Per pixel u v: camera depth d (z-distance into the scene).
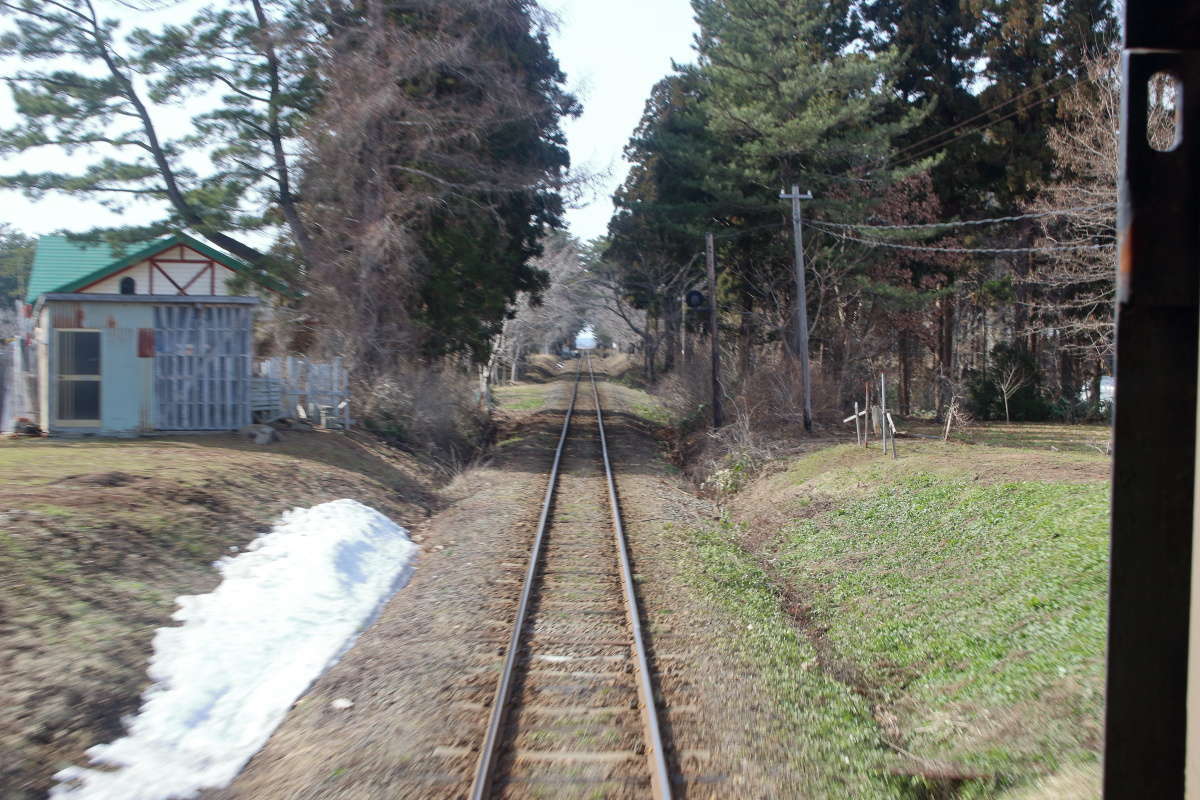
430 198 23.67
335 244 23.84
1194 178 2.20
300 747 6.43
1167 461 2.17
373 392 23.67
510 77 24.84
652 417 41.53
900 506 14.09
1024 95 32.41
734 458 22.47
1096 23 31.94
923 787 5.90
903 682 8.41
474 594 10.66
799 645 9.12
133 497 11.33
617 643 8.84
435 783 5.77
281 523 12.72
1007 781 5.71
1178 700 2.15
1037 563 9.59
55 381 18.19
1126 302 2.20
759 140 30.89
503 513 16.14
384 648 8.68
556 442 28.47
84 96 22.56
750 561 13.07
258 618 8.95
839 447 21.03
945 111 34.78
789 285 33.38
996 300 40.03
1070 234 31.73
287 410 21.88
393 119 23.77
